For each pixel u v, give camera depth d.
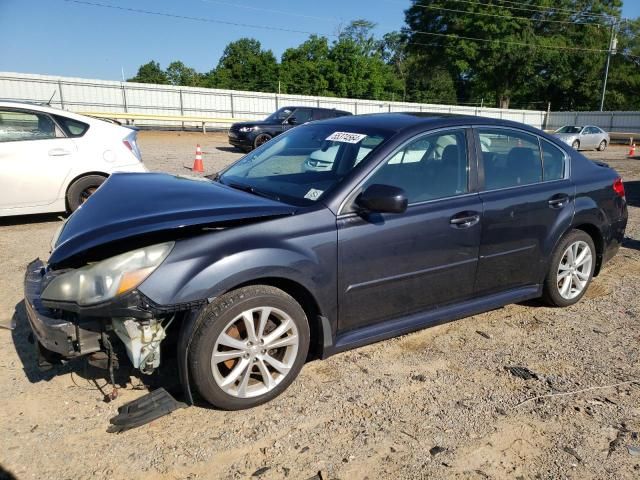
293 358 3.11
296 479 2.49
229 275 2.79
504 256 3.99
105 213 2.99
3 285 4.76
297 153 3.88
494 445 2.78
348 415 3.00
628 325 4.31
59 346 2.73
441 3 53.53
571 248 4.50
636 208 9.45
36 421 2.85
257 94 33.59
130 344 2.70
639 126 41.78
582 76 57.09
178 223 2.75
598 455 2.72
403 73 77.31
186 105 31.58
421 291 3.61
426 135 3.67
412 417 2.99
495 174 3.98
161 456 2.61
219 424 2.88
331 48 59.97
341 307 3.27
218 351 2.86
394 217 3.39
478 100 62.06
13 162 6.55
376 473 2.55
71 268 2.81
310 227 3.10
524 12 52.81
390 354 3.73
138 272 2.64
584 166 4.66
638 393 3.31
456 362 3.65
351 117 4.23
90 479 2.45
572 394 3.28
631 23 56.22
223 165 13.92
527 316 4.46
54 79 27.75
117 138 7.32
